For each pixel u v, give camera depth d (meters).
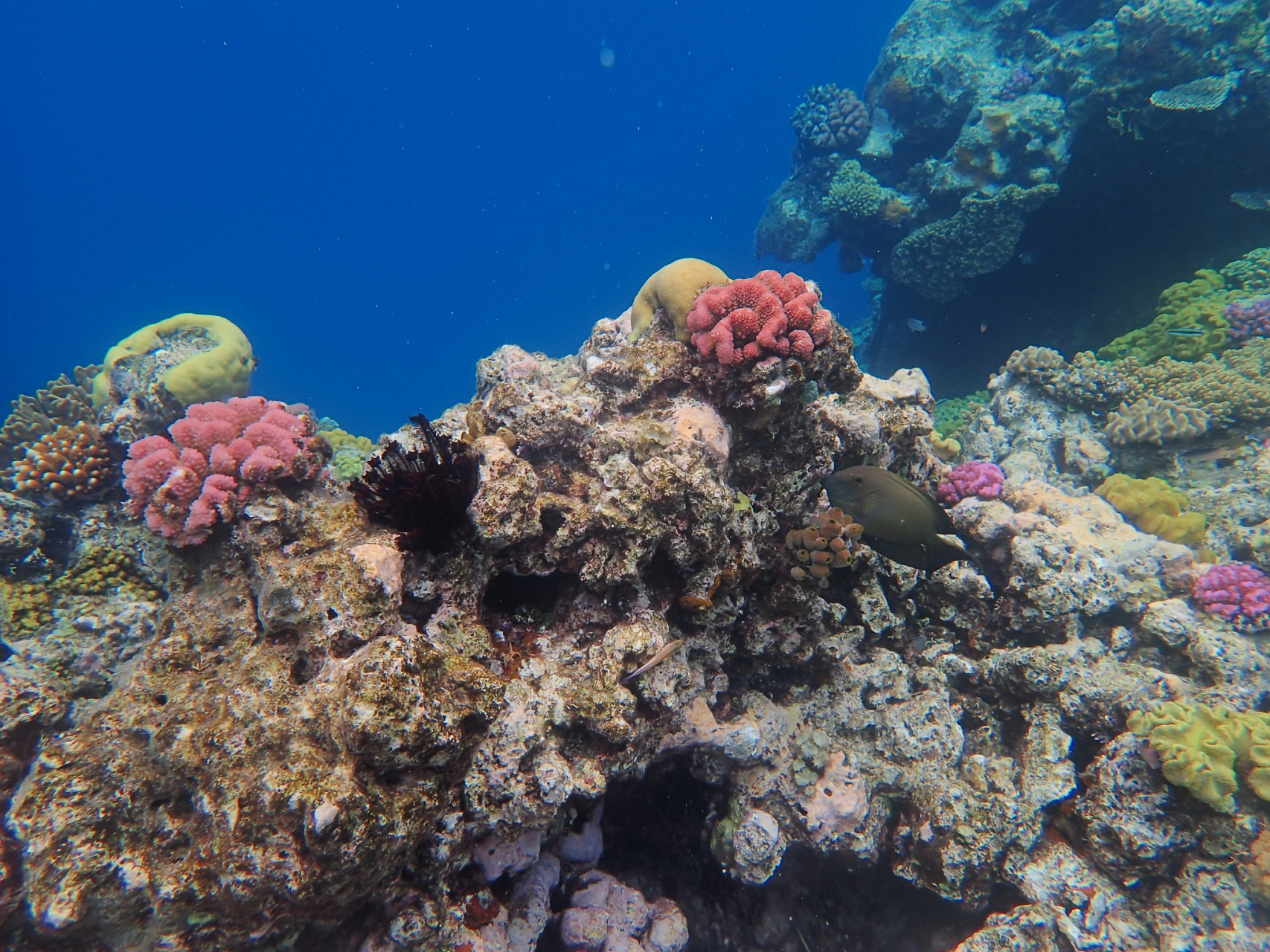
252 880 0.60
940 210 2.67
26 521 0.95
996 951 0.83
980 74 2.63
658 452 0.84
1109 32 2.29
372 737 0.63
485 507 0.76
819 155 3.05
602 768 0.77
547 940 0.82
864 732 0.97
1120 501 1.42
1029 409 1.77
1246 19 2.09
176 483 0.84
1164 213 2.38
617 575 0.79
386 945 0.67
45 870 0.64
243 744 0.65
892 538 0.88
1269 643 1.10
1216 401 1.61
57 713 0.77
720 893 0.94
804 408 0.97
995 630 1.10
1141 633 1.10
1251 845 0.83
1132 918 0.85
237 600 0.82
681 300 0.97
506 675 0.78
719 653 0.93
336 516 0.82
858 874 0.96
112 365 1.24
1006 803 0.89
